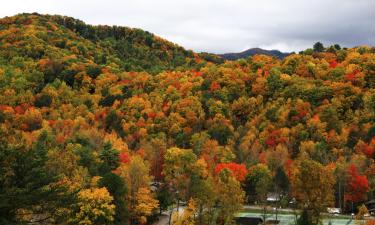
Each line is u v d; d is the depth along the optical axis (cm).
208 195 7362
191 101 16550
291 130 13962
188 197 9369
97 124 16050
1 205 2577
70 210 3109
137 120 16400
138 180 8844
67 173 7425
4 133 3222
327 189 6175
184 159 10731
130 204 8394
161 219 9588
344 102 15125
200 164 10631
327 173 6272
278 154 12169
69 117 16862
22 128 15375
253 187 10794
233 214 7556
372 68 16700
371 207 9931
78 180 7112
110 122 16425
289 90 16475
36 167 2933
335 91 15712
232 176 9419
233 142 14000
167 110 16688
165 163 11244
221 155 12600
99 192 6806
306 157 11175
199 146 13425
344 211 10062
